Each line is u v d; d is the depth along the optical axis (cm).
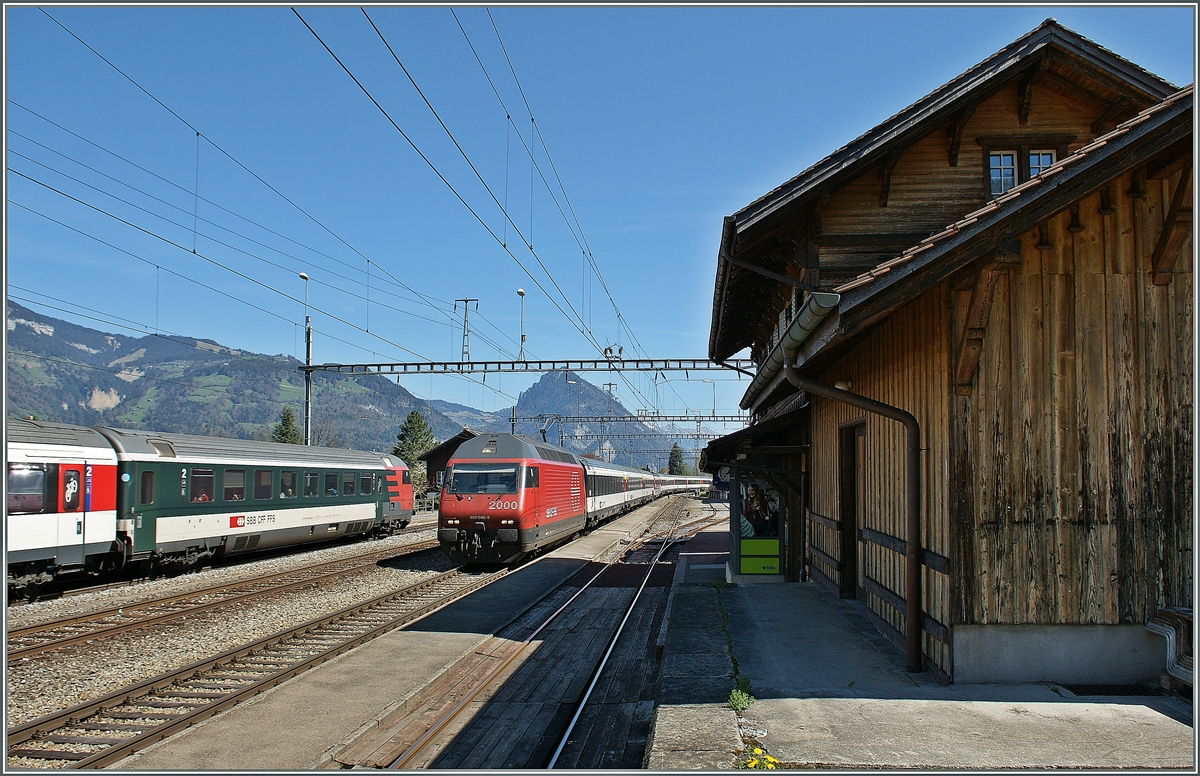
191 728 676
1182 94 550
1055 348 654
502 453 1886
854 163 930
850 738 528
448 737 698
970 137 985
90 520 1398
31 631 1036
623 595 1473
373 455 2598
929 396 702
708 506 5672
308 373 2791
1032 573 647
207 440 1773
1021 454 651
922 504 721
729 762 490
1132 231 657
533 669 933
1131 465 650
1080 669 644
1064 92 975
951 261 589
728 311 1429
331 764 616
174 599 1309
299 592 1400
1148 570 646
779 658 765
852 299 590
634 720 743
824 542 1185
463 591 1458
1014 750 501
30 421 1338
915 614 714
